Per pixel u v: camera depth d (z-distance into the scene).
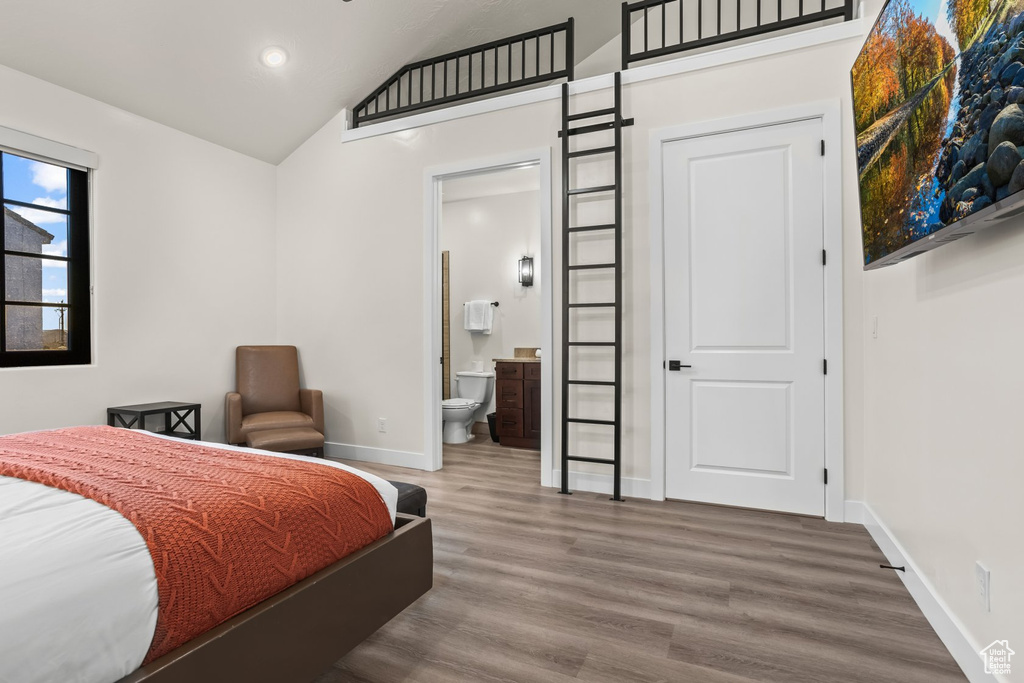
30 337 3.06
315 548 1.38
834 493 2.74
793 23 2.86
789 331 2.84
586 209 3.29
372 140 4.04
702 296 3.01
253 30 3.23
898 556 2.10
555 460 3.41
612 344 3.12
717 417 2.98
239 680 1.13
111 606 0.96
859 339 2.70
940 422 1.71
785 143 2.84
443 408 4.80
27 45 2.82
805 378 2.80
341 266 4.20
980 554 1.42
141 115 3.52
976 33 1.22
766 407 2.88
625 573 2.13
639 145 3.15
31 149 2.96
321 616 1.35
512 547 2.40
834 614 1.81
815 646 1.62
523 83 3.47
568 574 2.12
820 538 2.50
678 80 3.06
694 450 3.04
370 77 3.94
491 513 2.87
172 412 3.52
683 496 3.07
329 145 4.23
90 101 3.25
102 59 3.05
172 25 3.02
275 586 1.25
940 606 1.67
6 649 0.82
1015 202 1.07
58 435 1.96
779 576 2.10
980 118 1.21
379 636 1.69
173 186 3.73
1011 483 1.27
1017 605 1.23
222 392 4.05
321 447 3.69
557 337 3.38
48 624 0.87
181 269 3.78
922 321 1.89
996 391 1.35
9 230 2.97
